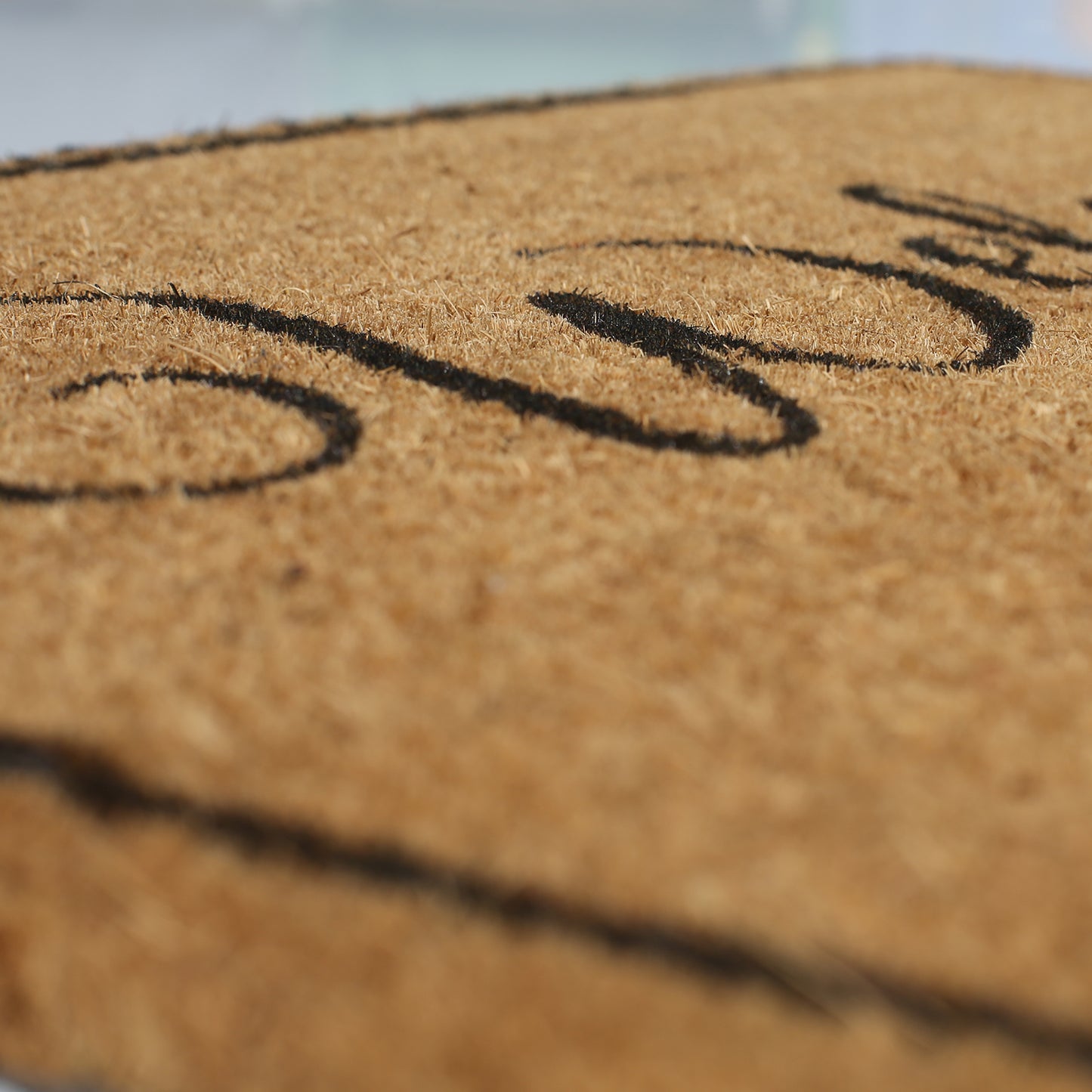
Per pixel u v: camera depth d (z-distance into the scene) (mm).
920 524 554
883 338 624
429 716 511
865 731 511
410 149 772
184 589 532
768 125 822
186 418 580
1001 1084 428
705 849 495
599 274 653
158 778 502
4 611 526
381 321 621
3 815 498
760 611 531
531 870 493
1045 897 491
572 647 523
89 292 637
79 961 472
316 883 492
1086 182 751
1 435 571
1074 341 625
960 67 1123
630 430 581
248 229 684
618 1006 455
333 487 559
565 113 854
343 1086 436
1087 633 528
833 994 459
